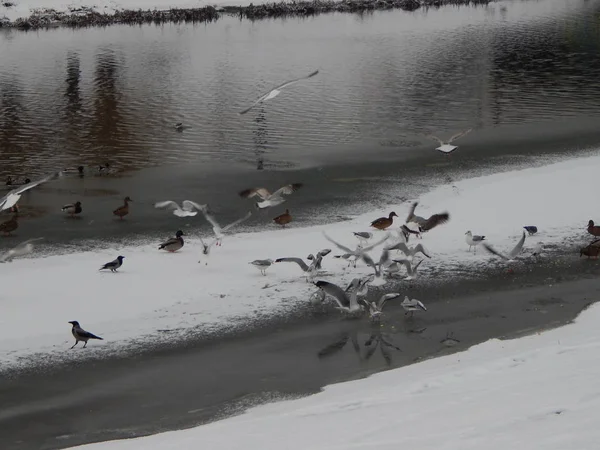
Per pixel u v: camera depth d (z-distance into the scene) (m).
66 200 31.64
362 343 20.12
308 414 15.34
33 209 30.62
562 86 51.69
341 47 67.25
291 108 46.75
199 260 25.33
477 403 14.57
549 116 44.38
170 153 38.12
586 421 12.69
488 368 17.08
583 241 26.83
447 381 16.55
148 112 46.00
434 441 12.69
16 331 20.50
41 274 24.22
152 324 21.08
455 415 14.00
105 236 27.73
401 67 58.31
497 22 80.75
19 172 35.19
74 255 25.88
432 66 58.47
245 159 37.06
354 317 21.66
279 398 17.38
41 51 66.19
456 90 51.03
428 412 14.40
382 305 21.22
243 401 17.30
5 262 25.20
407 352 19.55
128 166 36.16
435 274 24.42
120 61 61.62
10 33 77.38
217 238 25.58
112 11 87.69
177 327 20.97
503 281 23.89
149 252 26.14
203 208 26.25
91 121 44.09
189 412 16.89
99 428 16.31
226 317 21.56
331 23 83.25
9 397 17.59
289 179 34.12
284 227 28.53
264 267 23.89
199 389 17.91
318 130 42.00
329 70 57.56
